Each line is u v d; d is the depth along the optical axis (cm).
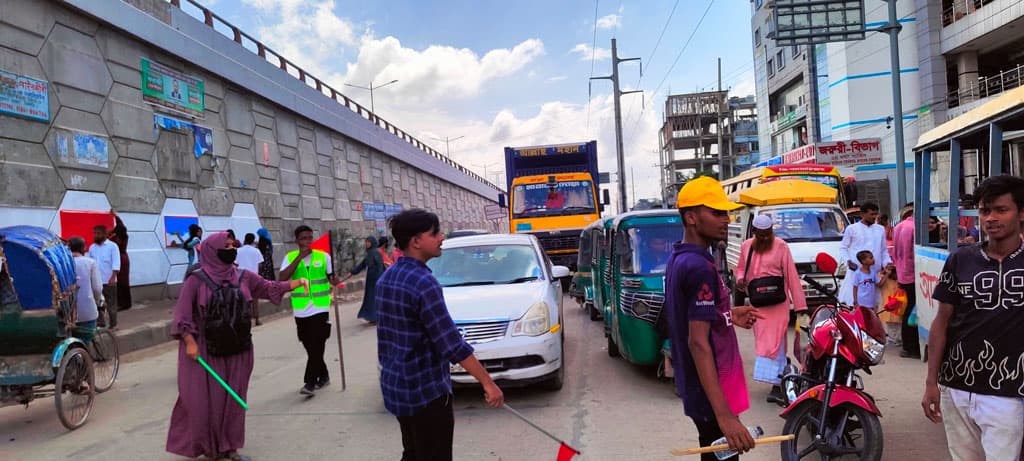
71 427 633
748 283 604
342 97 2989
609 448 524
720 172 6831
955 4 2795
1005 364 294
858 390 431
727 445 280
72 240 860
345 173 2897
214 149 1828
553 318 703
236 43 1958
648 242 761
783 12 1730
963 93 2820
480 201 6581
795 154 3291
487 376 325
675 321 293
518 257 805
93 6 1336
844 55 3250
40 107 1223
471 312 675
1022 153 621
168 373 916
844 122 3256
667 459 493
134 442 591
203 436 495
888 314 857
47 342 623
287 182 2306
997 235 294
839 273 1054
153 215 1548
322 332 742
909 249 778
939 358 323
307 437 583
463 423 611
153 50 1569
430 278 325
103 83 1398
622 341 735
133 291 1469
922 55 2945
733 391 286
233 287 514
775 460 478
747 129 7238
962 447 324
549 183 1902
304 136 2480
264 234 1525
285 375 859
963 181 704
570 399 682
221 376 507
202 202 1755
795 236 1164
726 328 288
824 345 440
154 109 1570
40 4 1234
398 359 323
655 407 636
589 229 1241
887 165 3027
